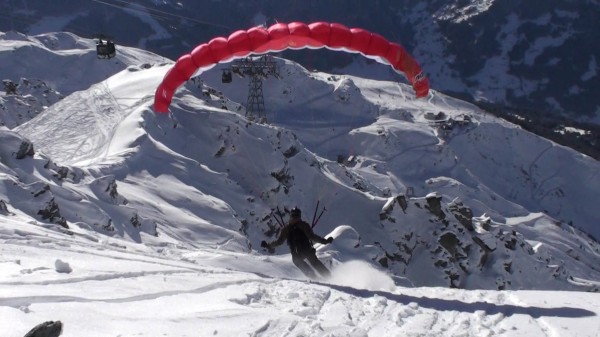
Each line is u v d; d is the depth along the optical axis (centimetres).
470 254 6931
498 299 1098
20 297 739
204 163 7394
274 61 19775
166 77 2327
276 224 6788
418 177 16625
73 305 748
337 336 722
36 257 1049
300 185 7594
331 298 1029
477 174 19375
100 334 655
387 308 966
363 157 16788
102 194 4078
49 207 2959
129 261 1158
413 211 7281
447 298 1105
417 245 7119
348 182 8756
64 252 1166
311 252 1391
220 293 930
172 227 4722
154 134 7088
